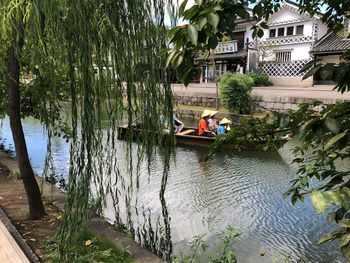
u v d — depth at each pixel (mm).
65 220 2754
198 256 3824
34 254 2869
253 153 8320
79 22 2195
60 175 6328
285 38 22141
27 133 10828
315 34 20641
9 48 2650
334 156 1558
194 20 1287
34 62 2377
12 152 7250
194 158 8609
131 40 2598
